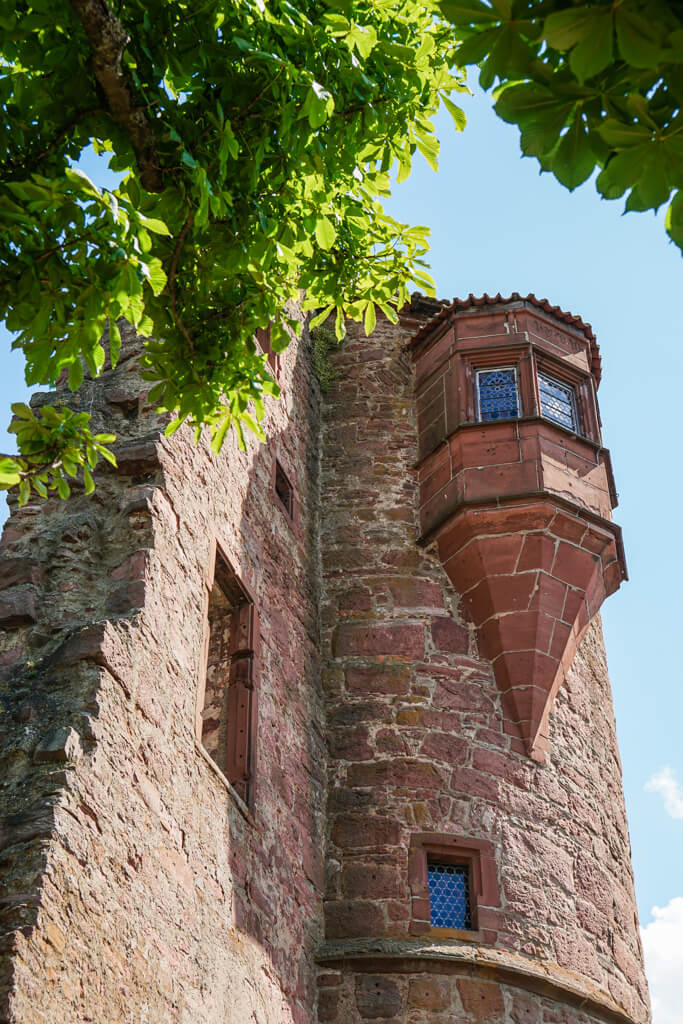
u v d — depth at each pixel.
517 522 13.07
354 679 12.66
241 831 9.52
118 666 7.75
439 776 12.02
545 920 11.60
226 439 11.21
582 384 14.57
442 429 14.16
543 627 12.77
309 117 6.20
